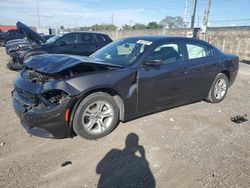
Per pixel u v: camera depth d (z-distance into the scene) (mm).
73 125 3459
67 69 3391
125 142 3586
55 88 3180
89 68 3562
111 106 3703
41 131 3387
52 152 3303
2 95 5867
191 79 4699
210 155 3299
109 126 3746
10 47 9711
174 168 2990
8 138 3668
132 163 3082
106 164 3053
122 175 2844
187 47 4695
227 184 2713
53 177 2787
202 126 4230
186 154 3307
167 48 4359
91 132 3582
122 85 3701
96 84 3416
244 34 17547
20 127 4051
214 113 4887
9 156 3188
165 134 3875
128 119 4027
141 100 4016
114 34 37438
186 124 4285
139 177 2814
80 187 2635
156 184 2701
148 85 4016
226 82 5594
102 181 2734
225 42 19188
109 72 3627
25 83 3500
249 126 4305
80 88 3285
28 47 9125
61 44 9320
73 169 2943
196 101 5496
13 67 8977
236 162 3145
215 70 5180
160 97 4273
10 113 4664
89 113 3533
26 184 2662
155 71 4070
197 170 2955
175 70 4344
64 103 3213
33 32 8852
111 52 4523
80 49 9781
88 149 3393
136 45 4336
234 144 3625
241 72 10477
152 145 3523
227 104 5512
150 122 4301
